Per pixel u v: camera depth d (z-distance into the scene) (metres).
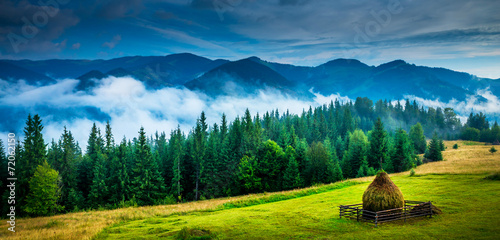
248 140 91.50
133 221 32.47
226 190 79.62
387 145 96.62
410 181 44.81
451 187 35.03
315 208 31.27
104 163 75.38
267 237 21.08
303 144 90.12
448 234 17.84
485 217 20.73
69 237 25.52
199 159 81.62
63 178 68.69
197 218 30.92
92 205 66.69
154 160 76.12
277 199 43.06
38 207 55.56
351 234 19.92
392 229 20.14
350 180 57.34
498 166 59.84
